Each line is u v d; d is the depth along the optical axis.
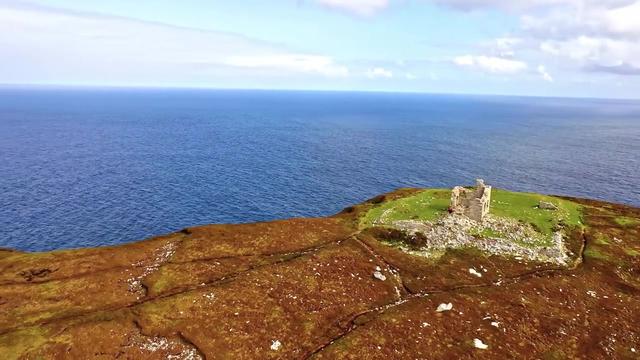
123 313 40.97
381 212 68.88
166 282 47.72
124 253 56.31
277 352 36.59
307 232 62.69
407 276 50.47
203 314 41.19
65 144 190.12
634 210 76.44
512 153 184.75
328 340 38.34
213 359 35.44
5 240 80.62
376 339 38.03
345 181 129.75
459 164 158.12
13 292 45.41
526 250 56.06
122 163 150.25
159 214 96.56
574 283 49.56
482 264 53.16
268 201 107.75
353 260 53.09
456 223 61.03
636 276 53.03
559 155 180.75
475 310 43.31
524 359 36.53
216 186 120.69
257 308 42.53
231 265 52.03
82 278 48.69
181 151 177.50
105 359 35.09
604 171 149.00
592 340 39.75
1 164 143.88
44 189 114.44
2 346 35.66
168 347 36.84
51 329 38.16
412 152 183.62
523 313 43.16
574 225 64.56
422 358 35.84
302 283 47.34
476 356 36.34
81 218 92.94
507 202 72.12
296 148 190.38
